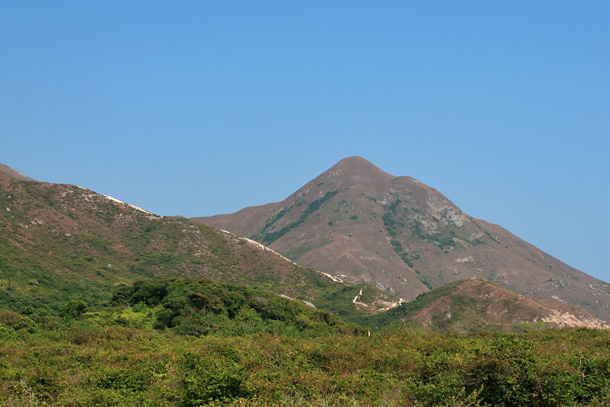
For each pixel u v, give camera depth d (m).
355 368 18.77
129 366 21.66
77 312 54.28
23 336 40.59
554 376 13.41
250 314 53.88
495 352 14.20
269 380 15.91
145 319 52.75
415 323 89.81
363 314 102.56
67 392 17.67
